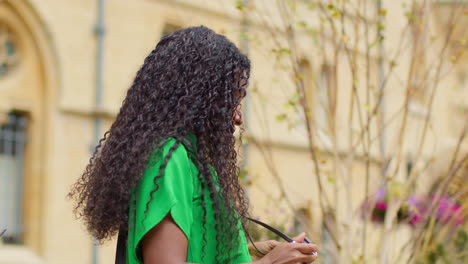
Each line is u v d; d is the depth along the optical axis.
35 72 8.90
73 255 8.92
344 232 4.55
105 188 1.90
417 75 5.22
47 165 8.84
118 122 2.00
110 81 9.37
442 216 4.97
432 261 5.40
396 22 9.06
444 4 9.21
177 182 1.81
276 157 11.41
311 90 9.89
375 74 5.66
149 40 9.91
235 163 2.03
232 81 1.99
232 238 1.90
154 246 1.76
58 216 8.87
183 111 1.90
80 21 9.16
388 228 4.54
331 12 5.36
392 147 5.09
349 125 4.79
